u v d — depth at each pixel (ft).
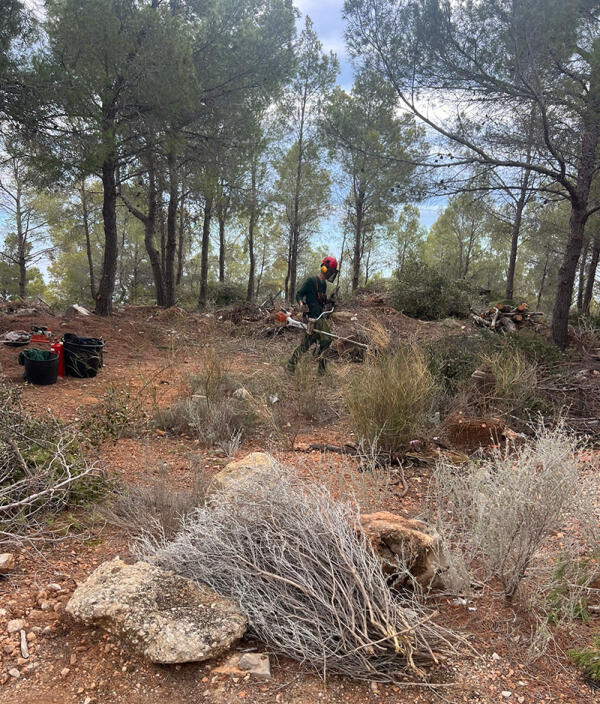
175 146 40.09
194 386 20.99
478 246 121.70
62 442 12.92
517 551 8.43
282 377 24.06
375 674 6.53
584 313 44.37
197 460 13.44
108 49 34.63
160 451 15.20
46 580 8.41
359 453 14.74
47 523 10.14
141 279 116.88
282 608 7.09
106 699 6.10
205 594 7.48
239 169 51.42
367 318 42.47
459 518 10.55
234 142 47.39
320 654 6.64
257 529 8.07
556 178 29.78
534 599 7.95
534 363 23.36
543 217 61.16
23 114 33.45
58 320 36.94
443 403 19.33
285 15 49.14
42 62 32.60
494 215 60.44
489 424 15.88
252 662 6.60
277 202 75.31
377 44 31.04
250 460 12.02
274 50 45.96
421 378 16.84
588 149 29.27
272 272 154.10
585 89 27.78
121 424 16.08
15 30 33.06
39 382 22.36
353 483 12.48
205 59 43.37
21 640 6.93
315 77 81.66
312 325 24.30
